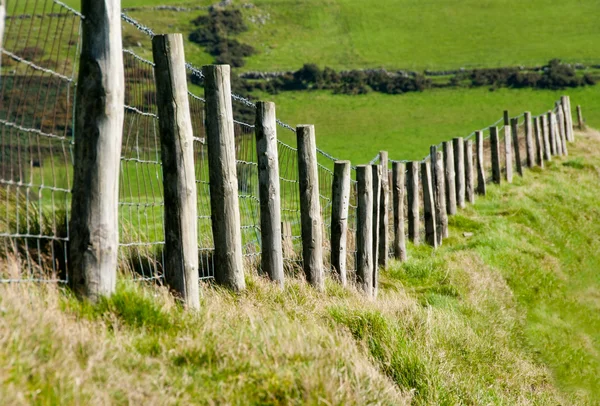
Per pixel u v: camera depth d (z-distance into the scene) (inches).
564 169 1621.6
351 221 890.7
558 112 1804.9
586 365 735.7
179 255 433.1
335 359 370.3
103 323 337.1
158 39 431.8
